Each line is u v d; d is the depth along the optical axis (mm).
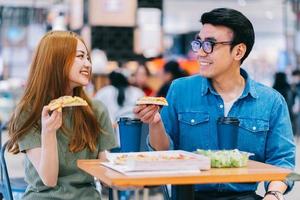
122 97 6520
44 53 2621
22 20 14125
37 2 13562
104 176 1898
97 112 2770
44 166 2379
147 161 1945
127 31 10070
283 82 11203
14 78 14977
